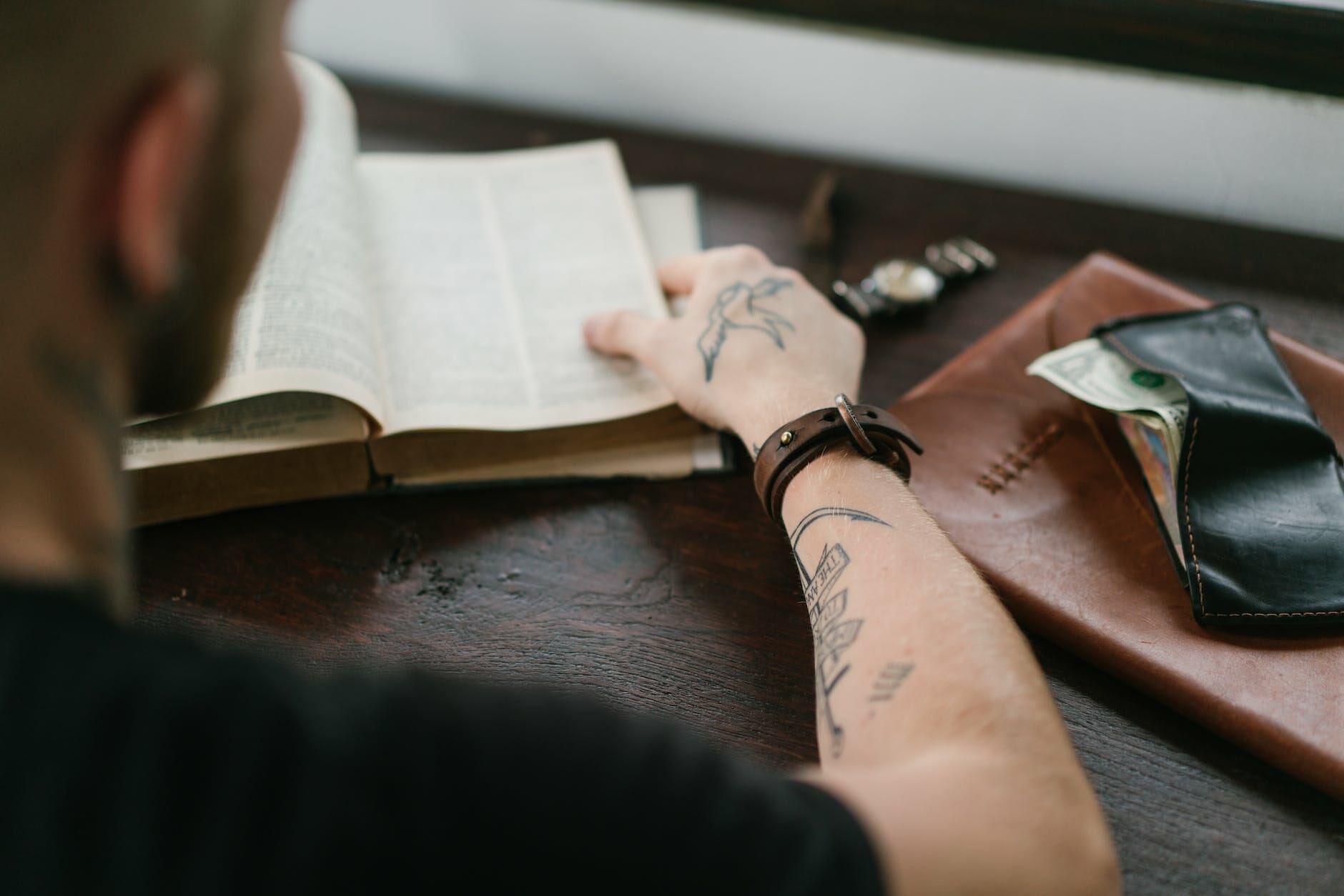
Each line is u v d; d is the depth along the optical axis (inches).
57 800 10.1
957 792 15.3
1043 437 26.6
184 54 10.5
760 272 29.7
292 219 30.1
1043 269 34.6
